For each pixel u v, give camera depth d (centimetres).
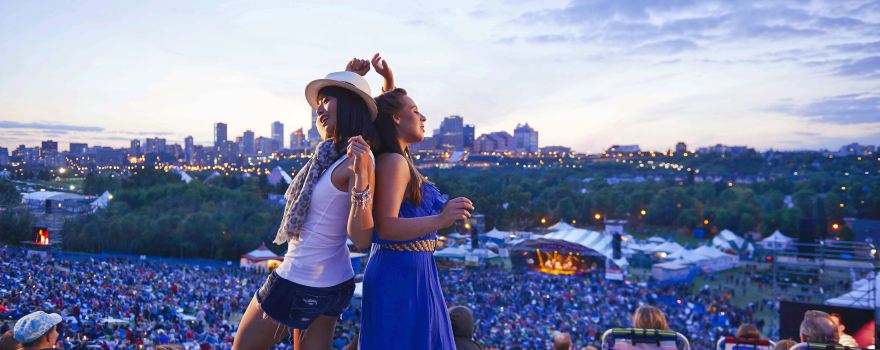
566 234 5606
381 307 217
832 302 1877
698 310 3881
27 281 3111
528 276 5056
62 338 1852
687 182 15088
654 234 10838
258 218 7256
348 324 2428
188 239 6825
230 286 4025
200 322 2730
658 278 5178
